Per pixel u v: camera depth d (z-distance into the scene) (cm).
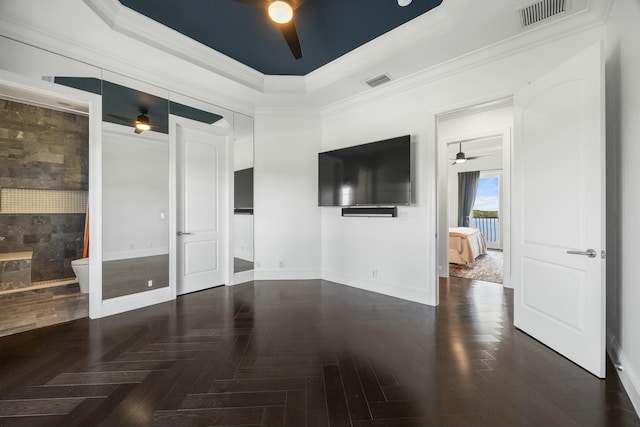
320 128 439
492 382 177
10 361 201
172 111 339
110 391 168
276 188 432
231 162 404
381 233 368
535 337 234
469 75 290
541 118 226
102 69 283
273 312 299
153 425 142
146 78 313
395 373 187
